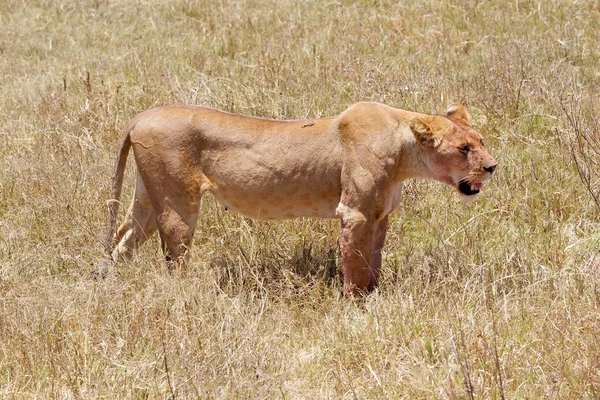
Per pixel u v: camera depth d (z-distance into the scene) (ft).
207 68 59.93
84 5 78.54
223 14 71.61
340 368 29.63
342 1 72.08
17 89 59.67
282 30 66.28
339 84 52.90
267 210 35.22
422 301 33.01
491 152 44.88
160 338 30.53
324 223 39.81
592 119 45.21
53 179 43.91
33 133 50.57
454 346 28.25
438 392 27.27
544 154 44.11
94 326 31.42
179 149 34.60
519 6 66.44
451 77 53.98
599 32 59.93
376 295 33.60
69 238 38.99
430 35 62.44
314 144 34.14
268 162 34.35
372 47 61.36
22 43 70.08
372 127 33.58
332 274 37.32
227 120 34.78
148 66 60.49
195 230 38.32
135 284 35.22
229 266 37.04
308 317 33.73
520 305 32.24
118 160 36.60
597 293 31.96
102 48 68.64
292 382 29.22
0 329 31.63
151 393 28.04
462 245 37.63
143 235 37.83
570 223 39.29
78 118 51.65
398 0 70.79
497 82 51.06
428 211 40.96
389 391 27.96
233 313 32.22
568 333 30.04
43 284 34.45
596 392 26.27
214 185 35.12
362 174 33.42
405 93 51.16
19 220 41.88
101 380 28.45
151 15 74.02
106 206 41.34
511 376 27.89
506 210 40.47
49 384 28.60
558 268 35.63
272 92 52.54
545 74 52.44
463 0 67.51
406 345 30.55
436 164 33.86
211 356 29.50
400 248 38.91
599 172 41.65
